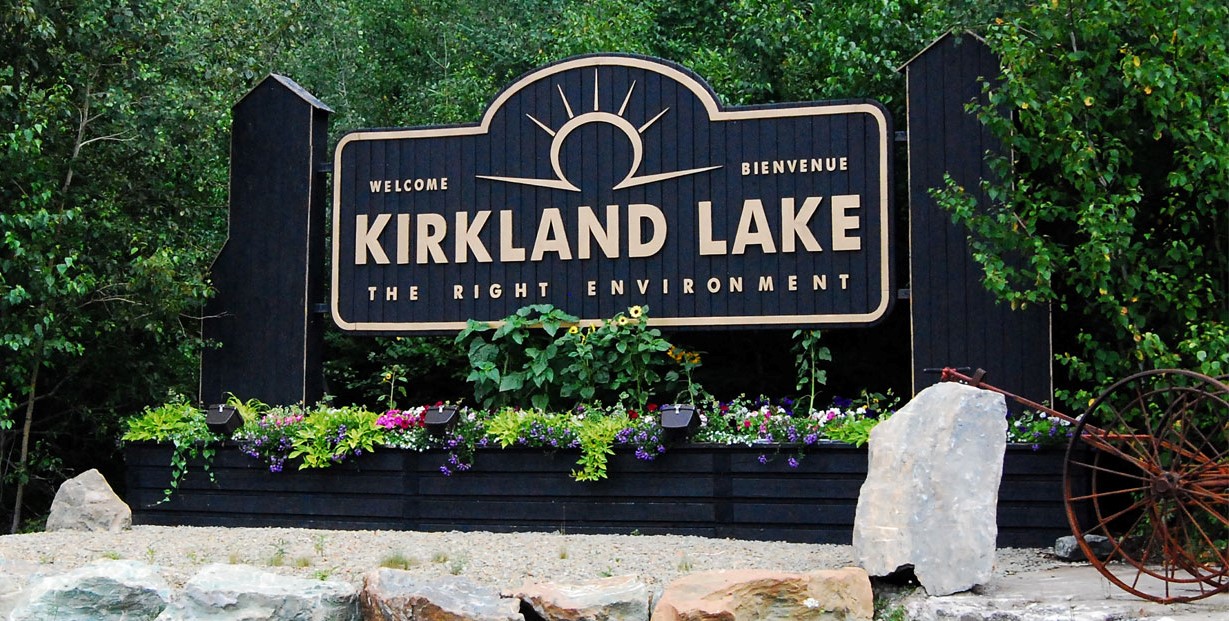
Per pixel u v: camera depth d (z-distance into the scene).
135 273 11.38
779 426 9.50
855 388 13.32
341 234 11.48
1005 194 9.34
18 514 11.91
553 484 9.90
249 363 11.37
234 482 10.58
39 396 12.02
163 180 12.86
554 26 17.00
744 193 10.63
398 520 10.17
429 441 10.13
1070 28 9.30
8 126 11.27
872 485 7.64
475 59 18.06
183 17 13.29
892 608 7.26
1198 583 7.38
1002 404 7.53
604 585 7.20
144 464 10.80
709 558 8.48
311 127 11.45
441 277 11.25
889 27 12.45
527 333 10.91
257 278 11.45
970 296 9.89
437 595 6.98
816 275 10.41
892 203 10.31
